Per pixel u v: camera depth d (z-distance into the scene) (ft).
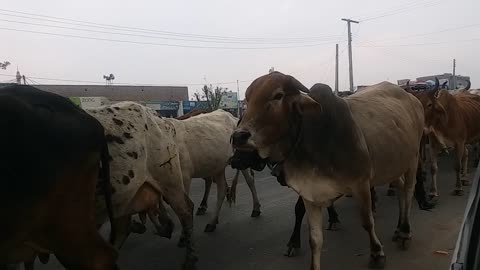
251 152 15.44
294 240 20.07
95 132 11.62
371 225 16.61
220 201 25.30
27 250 10.76
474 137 32.91
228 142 25.55
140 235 24.59
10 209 9.73
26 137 10.13
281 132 14.33
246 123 13.96
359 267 18.19
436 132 28.94
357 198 15.81
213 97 129.29
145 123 16.08
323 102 15.01
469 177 35.68
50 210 10.52
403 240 19.86
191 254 18.74
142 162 15.52
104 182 12.53
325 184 15.15
